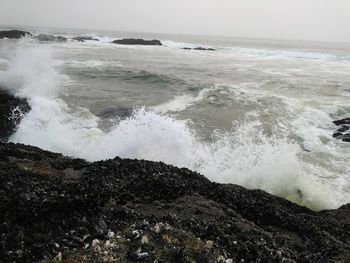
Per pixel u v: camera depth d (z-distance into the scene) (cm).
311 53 7019
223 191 864
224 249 616
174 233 623
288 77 3159
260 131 1516
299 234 739
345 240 741
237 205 819
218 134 1445
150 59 4272
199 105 1894
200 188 865
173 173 916
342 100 2211
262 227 751
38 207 642
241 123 1606
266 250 628
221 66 3875
